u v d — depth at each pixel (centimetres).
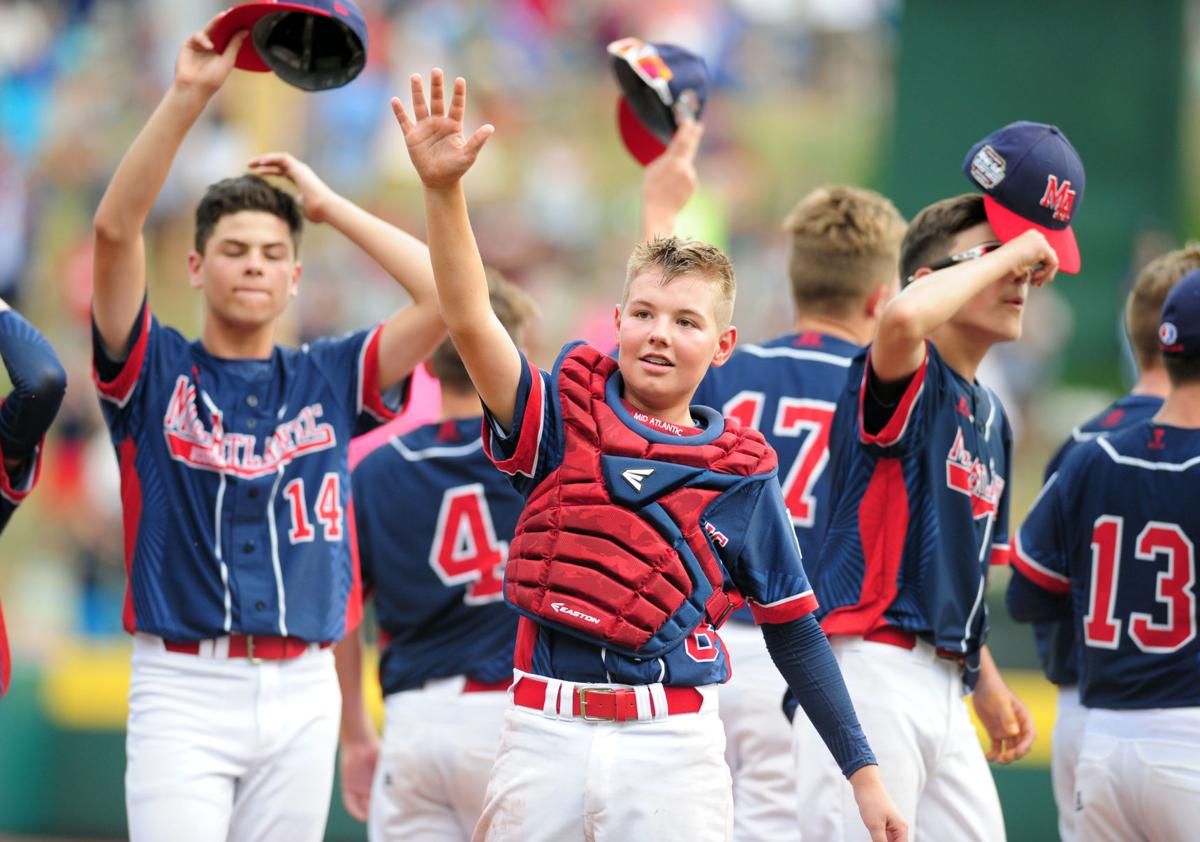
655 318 1202
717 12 5619
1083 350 4528
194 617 1517
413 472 1762
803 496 1728
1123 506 1543
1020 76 4253
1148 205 4381
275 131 5031
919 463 1438
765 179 5388
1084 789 1558
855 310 1795
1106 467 1561
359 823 2672
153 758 1500
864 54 5612
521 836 1177
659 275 1209
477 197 5272
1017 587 1659
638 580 1170
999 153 1479
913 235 1548
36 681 2772
